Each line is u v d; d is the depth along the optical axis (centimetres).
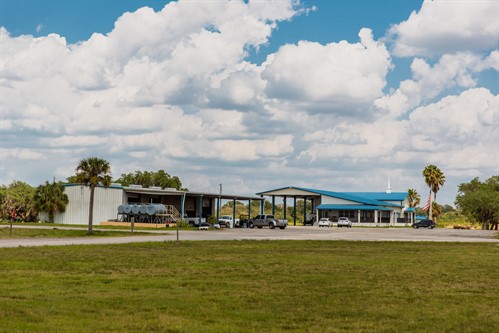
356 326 1138
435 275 2016
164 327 1098
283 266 2283
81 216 7656
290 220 13650
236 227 8269
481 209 11562
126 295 1486
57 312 1221
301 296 1505
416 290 1634
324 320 1195
